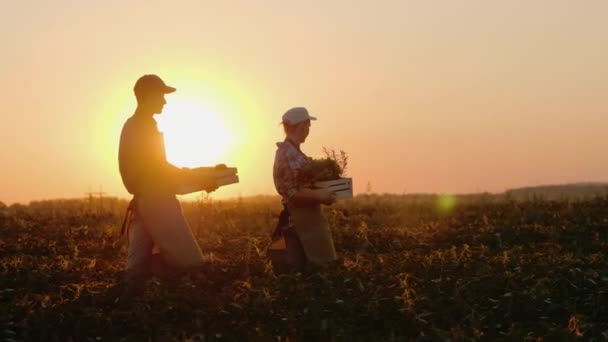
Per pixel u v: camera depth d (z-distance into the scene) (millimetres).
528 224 18375
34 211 22922
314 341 9219
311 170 11680
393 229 17500
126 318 9586
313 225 11805
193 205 22984
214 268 11805
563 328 9281
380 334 9492
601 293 10594
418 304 10102
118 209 23109
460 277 11570
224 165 11688
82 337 9242
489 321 9805
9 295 10727
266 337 8938
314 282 10906
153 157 11281
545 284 11047
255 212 22031
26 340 9141
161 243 11242
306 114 11875
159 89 11414
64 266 12648
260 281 10961
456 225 18500
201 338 8891
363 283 10938
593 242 15055
